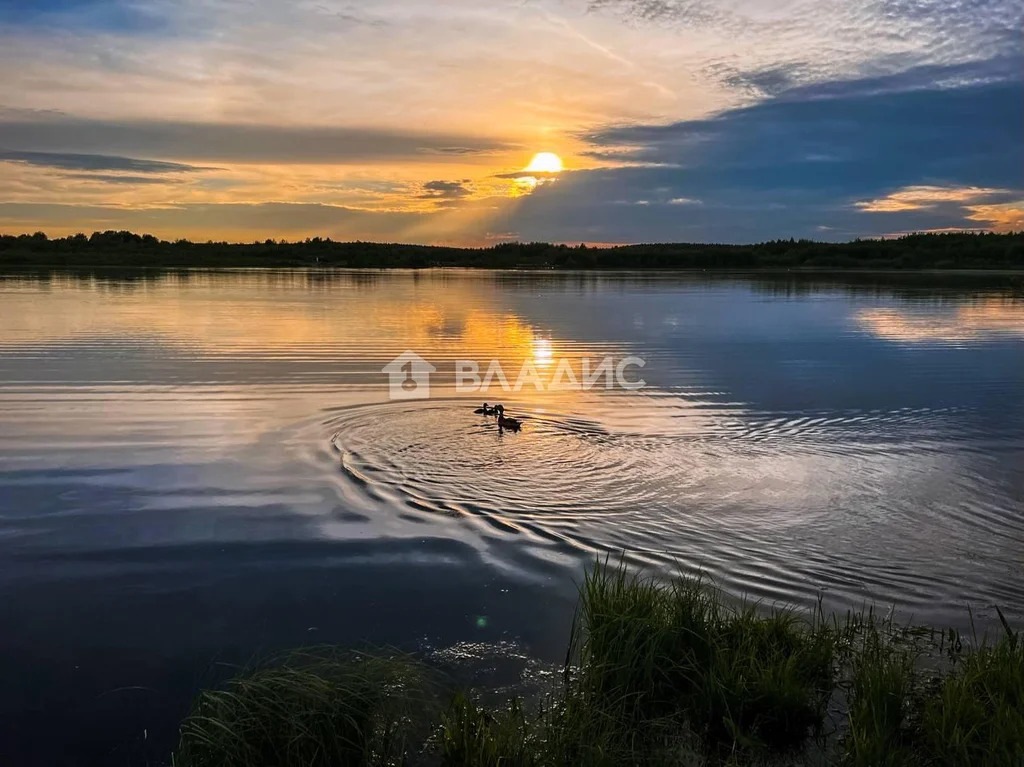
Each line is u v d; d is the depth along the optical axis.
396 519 6.73
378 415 10.46
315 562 5.85
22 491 7.35
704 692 4.29
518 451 8.80
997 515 6.93
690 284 41.44
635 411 10.93
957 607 5.28
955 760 3.79
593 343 17.70
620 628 4.56
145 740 3.90
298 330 19.39
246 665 4.44
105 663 4.52
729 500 7.28
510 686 4.35
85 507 6.95
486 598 5.32
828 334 19.55
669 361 15.32
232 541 6.22
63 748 3.84
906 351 16.67
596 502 7.18
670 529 6.57
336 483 7.64
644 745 3.99
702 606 4.92
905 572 5.79
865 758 3.75
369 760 3.82
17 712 4.09
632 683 4.36
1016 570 5.84
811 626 4.94
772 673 4.34
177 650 4.65
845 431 9.85
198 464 8.20
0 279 39.28
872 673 4.23
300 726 3.78
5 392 11.68
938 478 7.95
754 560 5.97
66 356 15.01
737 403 11.51
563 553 6.06
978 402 11.56
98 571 5.67
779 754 3.91
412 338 18.12
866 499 7.31
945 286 39.03
